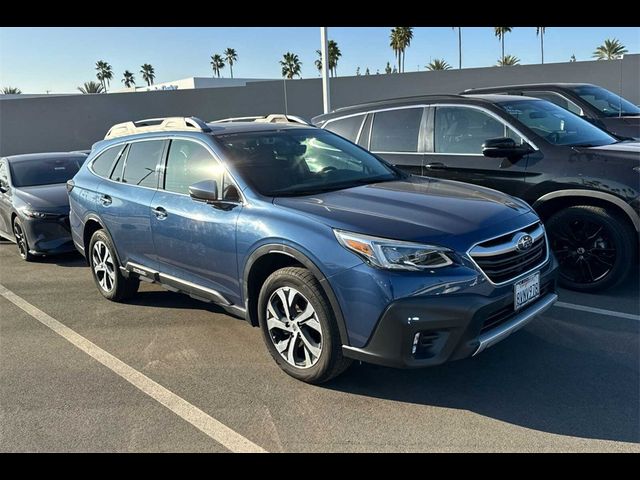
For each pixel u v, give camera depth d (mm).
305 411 3428
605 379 3660
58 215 7676
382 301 3156
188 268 4477
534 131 5445
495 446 3002
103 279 5801
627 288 5344
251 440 3162
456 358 3203
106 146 5793
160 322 5102
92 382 3967
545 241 3887
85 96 25719
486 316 3230
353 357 3375
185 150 4625
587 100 8703
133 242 5070
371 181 4387
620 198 4836
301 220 3564
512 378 3723
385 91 26438
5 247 9320
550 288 3898
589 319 4637
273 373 3953
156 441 3195
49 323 5258
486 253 3295
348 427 3242
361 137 6762
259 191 3977
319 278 3406
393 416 3332
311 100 26625
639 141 5871
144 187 4961
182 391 3766
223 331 4812
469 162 5766
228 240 3986
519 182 5395
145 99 26141
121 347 4574
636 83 24422
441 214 3504
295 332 3684
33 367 4273
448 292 3146
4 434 3342
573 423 3182
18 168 8875
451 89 26219
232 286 4086
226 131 4637
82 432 3326
